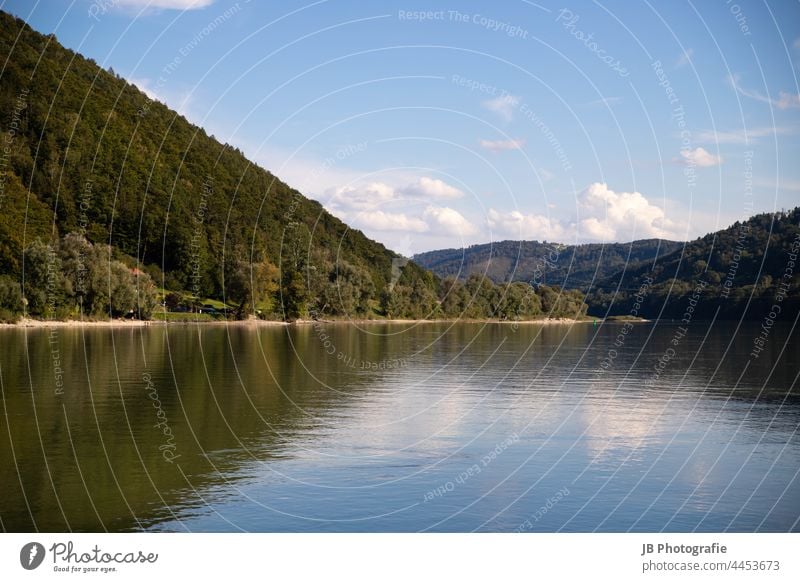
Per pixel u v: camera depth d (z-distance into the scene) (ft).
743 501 69.82
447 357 232.32
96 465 78.64
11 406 114.32
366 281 577.43
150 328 390.21
